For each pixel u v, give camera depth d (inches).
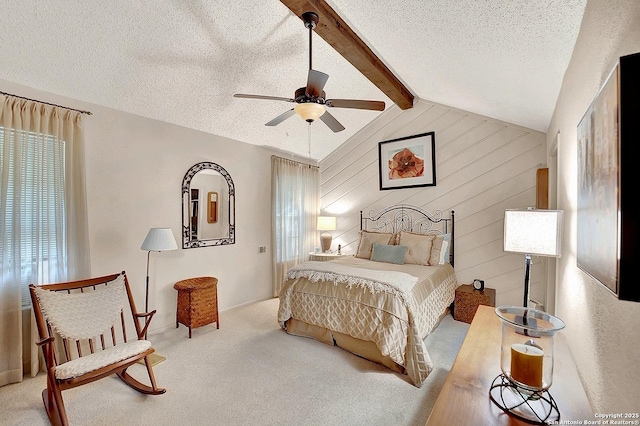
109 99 115.2
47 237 100.5
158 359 107.7
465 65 97.3
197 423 76.1
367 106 102.1
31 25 82.7
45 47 89.4
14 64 91.4
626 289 28.3
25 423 76.8
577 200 55.1
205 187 153.6
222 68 115.6
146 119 130.3
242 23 98.3
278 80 131.3
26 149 96.3
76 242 107.2
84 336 88.0
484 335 67.0
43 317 82.1
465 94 132.3
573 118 65.5
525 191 147.9
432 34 84.0
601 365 41.6
